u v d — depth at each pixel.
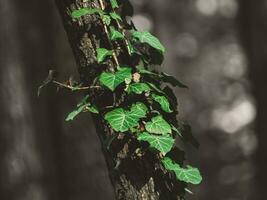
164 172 3.47
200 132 23.58
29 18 10.05
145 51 3.64
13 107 9.71
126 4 3.73
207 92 26.47
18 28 9.92
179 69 28.67
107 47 3.44
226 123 23.58
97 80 3.44
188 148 21.59
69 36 3.49
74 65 12.16
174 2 29.27
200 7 29.67
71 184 11.59
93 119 3.52
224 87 26.25
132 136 3.44
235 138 22.62
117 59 3.45
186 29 29.58
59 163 10.13
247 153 21.66
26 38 9.97
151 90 3.51
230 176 21.14
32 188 9.66
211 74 27.25
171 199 3.47
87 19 3.45
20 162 9.66
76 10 3.41
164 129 3.45
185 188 3.50
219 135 23.02
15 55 9.81
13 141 9.66
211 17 29.41
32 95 9.88
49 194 9.86
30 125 9.77
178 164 3.54
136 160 3.43
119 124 3.39
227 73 26.81
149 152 3.45
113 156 3.45
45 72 10.09
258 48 12.44
